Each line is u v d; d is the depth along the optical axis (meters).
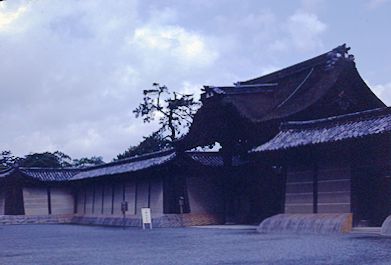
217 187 36.56
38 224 45.03
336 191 23.25
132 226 36.81
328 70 32.47
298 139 25.08
